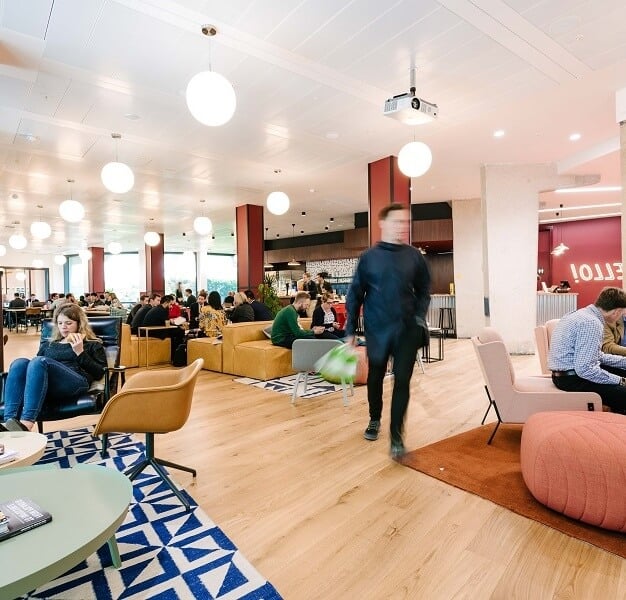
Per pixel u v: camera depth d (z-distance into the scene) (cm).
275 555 196
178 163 727
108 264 2170
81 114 523
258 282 1066
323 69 422
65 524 134
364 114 531
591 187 862
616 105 485
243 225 1071
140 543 206
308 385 539
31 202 1022
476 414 413
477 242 1050
